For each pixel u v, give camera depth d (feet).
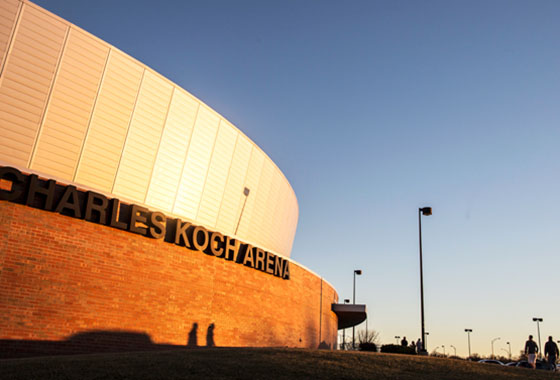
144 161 81.76
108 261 66.74
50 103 70.44
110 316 65.57
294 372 43.42
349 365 48.34
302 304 121.60
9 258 57.06
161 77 84.38
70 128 72.33
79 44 73.77
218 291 84.84
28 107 68.39
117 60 78.13
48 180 62.03
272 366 45.01
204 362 45.03
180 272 77.36
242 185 105.40
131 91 79.97
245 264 92.94
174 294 75.61
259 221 115.65
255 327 94.89
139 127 81.05
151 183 82.69
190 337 77.00
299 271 120.98
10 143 66.49
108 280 66.23
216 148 95.91
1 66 66.33
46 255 60.23
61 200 62.18
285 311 109.60
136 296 69.46
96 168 75.00
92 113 74.84
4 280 56.24
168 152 85.71
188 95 89.04
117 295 66.95
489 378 48.62
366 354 58.70
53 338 59.00
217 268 85.40
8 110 66.69
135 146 80.43
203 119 92.38
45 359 45.06
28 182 60.18
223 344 84.12
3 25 66.80
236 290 89.92
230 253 89.10
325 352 57.52
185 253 79.10
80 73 73.77
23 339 56.49
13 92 67.26
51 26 71.10
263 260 99.45
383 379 43.55
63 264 61.62
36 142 68.74
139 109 81.10
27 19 68.95
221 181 98.02
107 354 51.72
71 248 62.85
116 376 37.91
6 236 57.26
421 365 52.60
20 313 56.80
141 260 71.26
